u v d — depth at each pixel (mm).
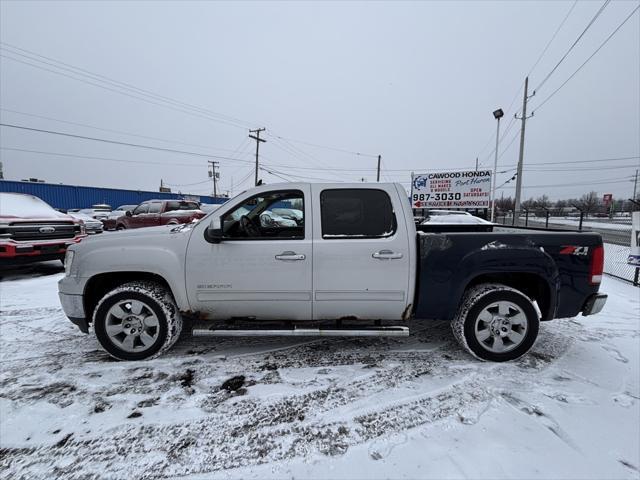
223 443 2215
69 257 3328
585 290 3205
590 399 2654
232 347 3602
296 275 3170
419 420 2416
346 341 3764
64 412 2523
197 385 2871
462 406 2568
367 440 2225
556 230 3912
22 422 2412
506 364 3215
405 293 3229
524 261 3156
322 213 3223
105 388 2832
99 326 3227
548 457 2053
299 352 3484
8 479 1944
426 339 3822
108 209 24453
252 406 2588
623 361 3297
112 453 2137
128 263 3188
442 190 19375
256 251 3154
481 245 3182
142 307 3262
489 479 1892
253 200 3258
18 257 6609
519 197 19312
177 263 3189
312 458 2078
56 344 3719
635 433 2268
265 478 1940
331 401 2645
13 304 5246
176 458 2096
